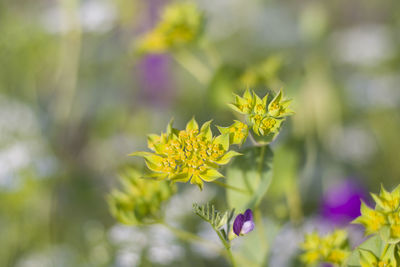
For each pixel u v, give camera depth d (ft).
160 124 1.50
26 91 1.44
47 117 1.44
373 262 0.75
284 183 0.97
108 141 1.46
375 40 1.85
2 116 1.31
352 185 1.22
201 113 1.44
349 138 1.49
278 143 0.99
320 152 1.33
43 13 1.52
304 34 1.44
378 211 0.75
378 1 2.11
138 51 1.12
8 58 1.41
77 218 1.26
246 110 0.77
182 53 1.12
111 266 1.04
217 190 1.11
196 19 1.07
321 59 1.43
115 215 0.86
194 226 1.08
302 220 1.02
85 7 1.53
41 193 1.24
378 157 1.49
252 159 0.82
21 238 1.21
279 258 0.99
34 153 1.25
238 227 0.77
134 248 1.04
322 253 0.83
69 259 1.13
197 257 1.04
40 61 1.47
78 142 1.47
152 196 0.86
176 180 0.75
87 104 1.52
